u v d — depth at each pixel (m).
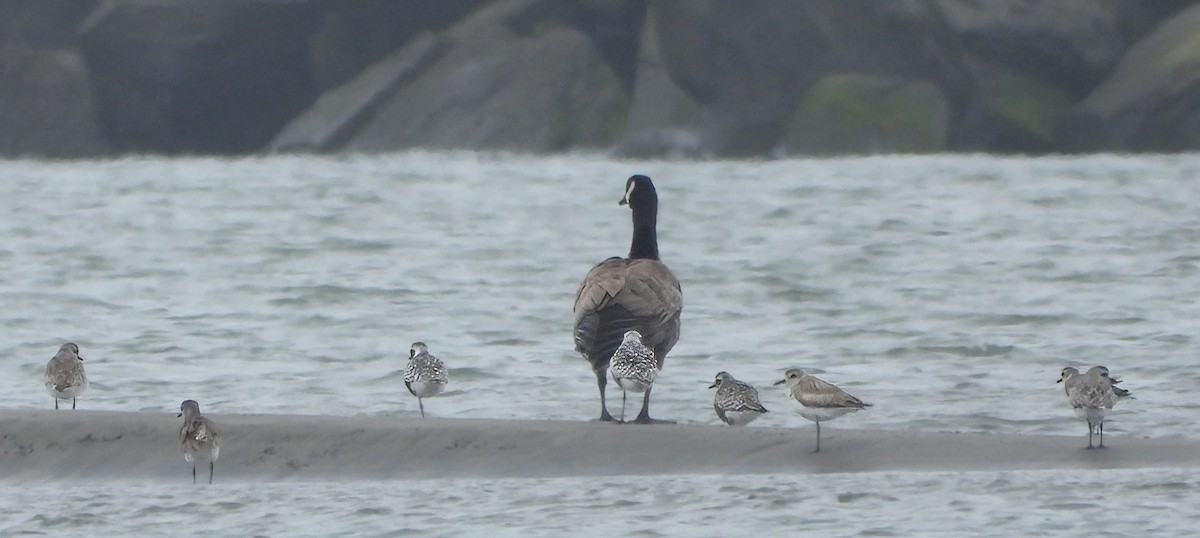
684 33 78.62
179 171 71.94
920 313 27.77
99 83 83.31
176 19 81.19
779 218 47.94
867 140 75.00
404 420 15.30
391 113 80.50
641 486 13.58
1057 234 41.66
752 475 13.94
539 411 18.36
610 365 15.18
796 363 22.27
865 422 17.41
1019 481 13.53
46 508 13.12
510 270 35.44
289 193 59.62
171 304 29.70
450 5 83.88
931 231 43.16
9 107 84.75
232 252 39.81
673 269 35.12
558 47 80.38
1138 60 74.06
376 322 27.08
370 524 12.46
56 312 28.52
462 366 21.94
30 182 67.12
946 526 12.15
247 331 26.00
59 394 15.91
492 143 78.62
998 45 74.75
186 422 13.86
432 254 39.00
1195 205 49.03
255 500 13.33
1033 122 73.62
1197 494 12.99
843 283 32.59
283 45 82.56
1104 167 64.19
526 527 12.32
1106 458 14.35
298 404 19.03
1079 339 24.20
